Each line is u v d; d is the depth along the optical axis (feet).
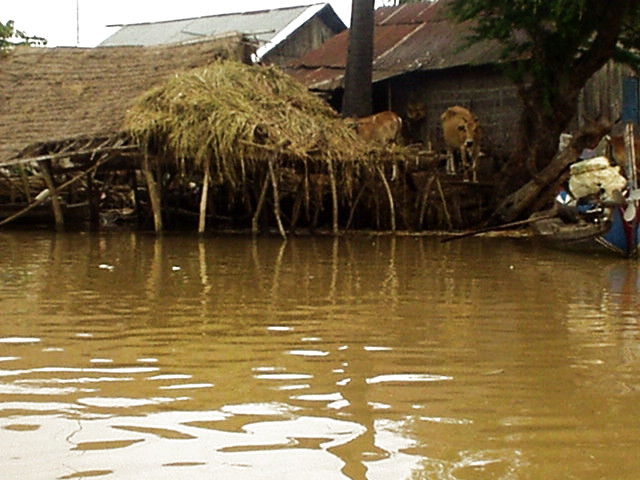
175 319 19.83
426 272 30.25
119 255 35.78
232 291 24.70
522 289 25.81
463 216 53.67
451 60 64.59
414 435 11.43
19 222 56.70
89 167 53.83
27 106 56.49
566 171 49.57
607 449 10.94
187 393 13.34
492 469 10.23
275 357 15.92
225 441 11.10
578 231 38.09
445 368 15.20
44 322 19.27
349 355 16.15
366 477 9.95
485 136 64.54
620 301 23.39
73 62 60.03
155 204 48.42
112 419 11.98
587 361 15.87
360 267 31.68
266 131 45.34
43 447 10.82
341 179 49.70
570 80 52.75
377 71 67.05
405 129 68.49
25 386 13.67
